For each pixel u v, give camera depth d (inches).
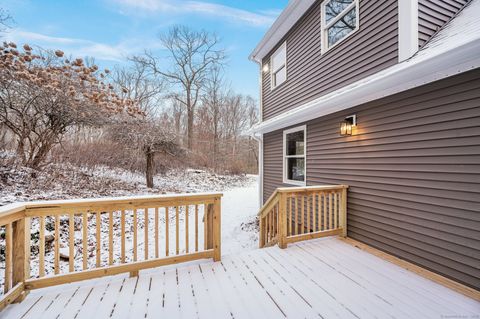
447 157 87.4
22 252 73.4
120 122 289.7
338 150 147.1
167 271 93.2
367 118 125.3
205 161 602.2
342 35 152.0
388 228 111.0
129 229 189.0
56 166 239.0
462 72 82.4
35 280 75.2
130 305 71.2
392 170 109.8
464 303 72.6
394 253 107.5
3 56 192.9
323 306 71.2
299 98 196.7
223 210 289.6
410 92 102.1
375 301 73.9
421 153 96.9
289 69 212.4
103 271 83.0
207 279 87.2
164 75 682.8
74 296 75.2
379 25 121.8
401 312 68.4
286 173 214.2
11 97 206.5
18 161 208.2
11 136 222.4
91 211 83.2
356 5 137.4
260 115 270.4
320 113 154.3
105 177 278.2
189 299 74.7
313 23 179.0
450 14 115.7
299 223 190.5
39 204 75.9
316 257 107.3
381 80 97.7
